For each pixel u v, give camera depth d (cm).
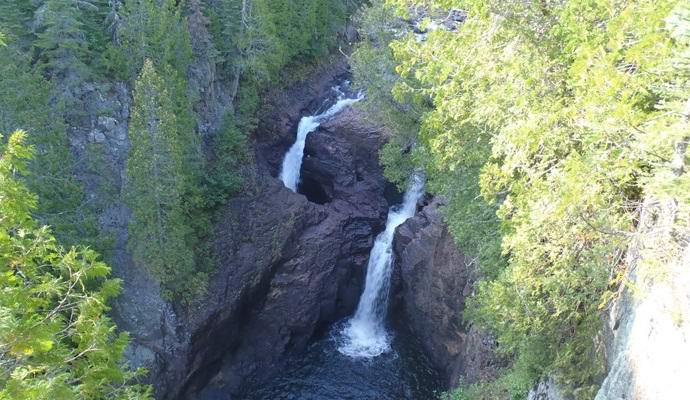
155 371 2820
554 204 1231
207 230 3322
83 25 3042
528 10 1530
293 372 3397
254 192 3678
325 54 5119
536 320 1545
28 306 1164
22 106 2411
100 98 3089
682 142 955
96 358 1227
